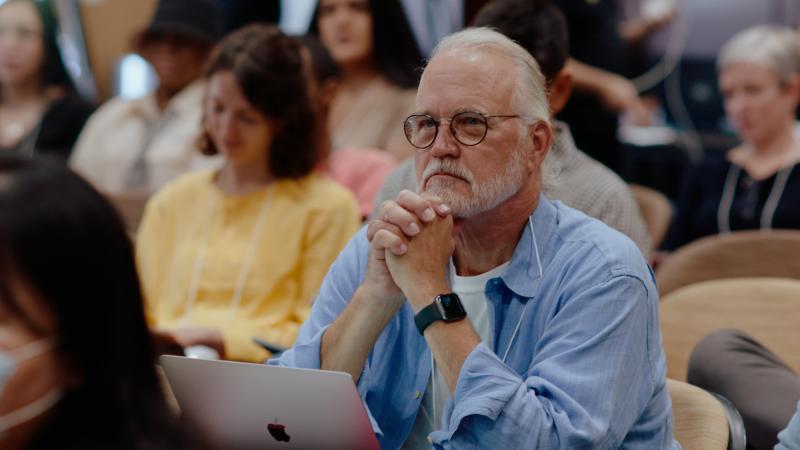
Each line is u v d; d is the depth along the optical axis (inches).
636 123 533.6
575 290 157.5
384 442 171.5
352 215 266.7
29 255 98.2
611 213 226.2
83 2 540.4
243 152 261.9
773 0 551.2
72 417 103.2
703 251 266.2
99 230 101.5
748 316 230.2
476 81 159.6
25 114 442.6
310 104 265.1
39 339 100.5
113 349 103.1
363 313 164.7
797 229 340.2
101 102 543.8
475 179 159.2
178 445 106.0
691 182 363.6
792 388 204.5
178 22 390.6
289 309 261.4
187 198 274.5
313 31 389.4
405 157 355.3
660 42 559.5
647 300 156.3
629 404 151.1
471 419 148.0
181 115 387.2
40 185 100.2
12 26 439.2
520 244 165.6
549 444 145.0
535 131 164.2
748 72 343.3
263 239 263.7
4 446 102.0
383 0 368.2
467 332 153.9
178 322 262.4
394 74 372.8
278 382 145.9
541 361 153.4
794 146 348.2
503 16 232.1
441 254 159.2
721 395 203.5
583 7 380.8
